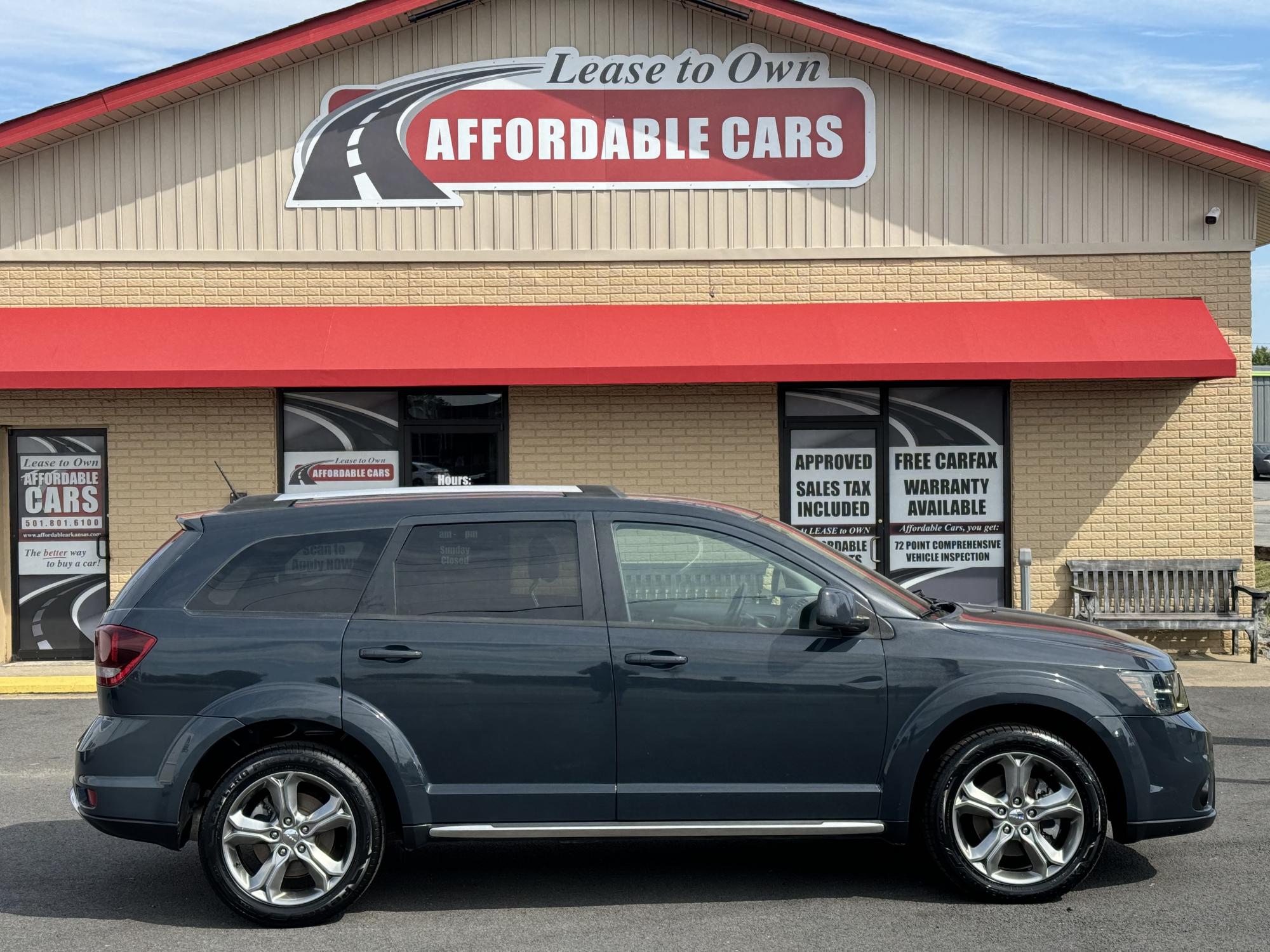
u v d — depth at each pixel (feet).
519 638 16.72
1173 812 16.97
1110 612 38.40
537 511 17.43
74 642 38.81
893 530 39.27
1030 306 38.40
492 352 36.83
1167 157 38.45
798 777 16.83
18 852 20.06
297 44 37.37
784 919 16.56
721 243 39.09
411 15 38.17
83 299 38.58
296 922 16.44
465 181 38.93
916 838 17.70
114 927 16.57
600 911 16.99
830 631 16.96
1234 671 35.78
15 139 36.94
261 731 16.85
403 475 38.93
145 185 38.60
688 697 16.67
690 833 16.69
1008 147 38.83
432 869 19.06
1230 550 38.55
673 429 38.78
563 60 38.93
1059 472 38.78
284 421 38.83
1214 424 38.52
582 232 39.01
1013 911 16.70
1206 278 38.52
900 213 38.99
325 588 17.02
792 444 39.27
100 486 38.68
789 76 38.93
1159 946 15.37
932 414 39.19
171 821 16.25
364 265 38.91
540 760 16.67
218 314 38.27
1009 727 16.89
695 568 17.21
